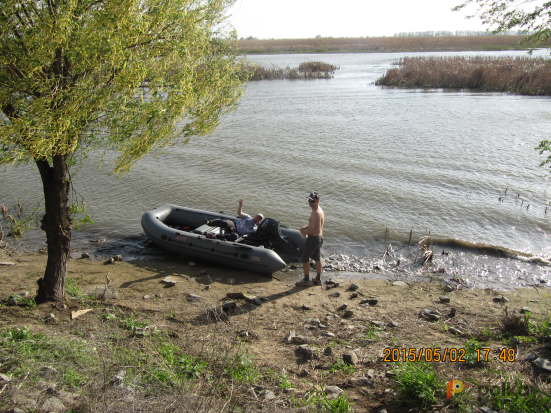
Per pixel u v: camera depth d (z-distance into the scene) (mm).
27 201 11914
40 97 4281
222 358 4609
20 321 5254
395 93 29312
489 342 5211
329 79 38281
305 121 20875
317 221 7320
